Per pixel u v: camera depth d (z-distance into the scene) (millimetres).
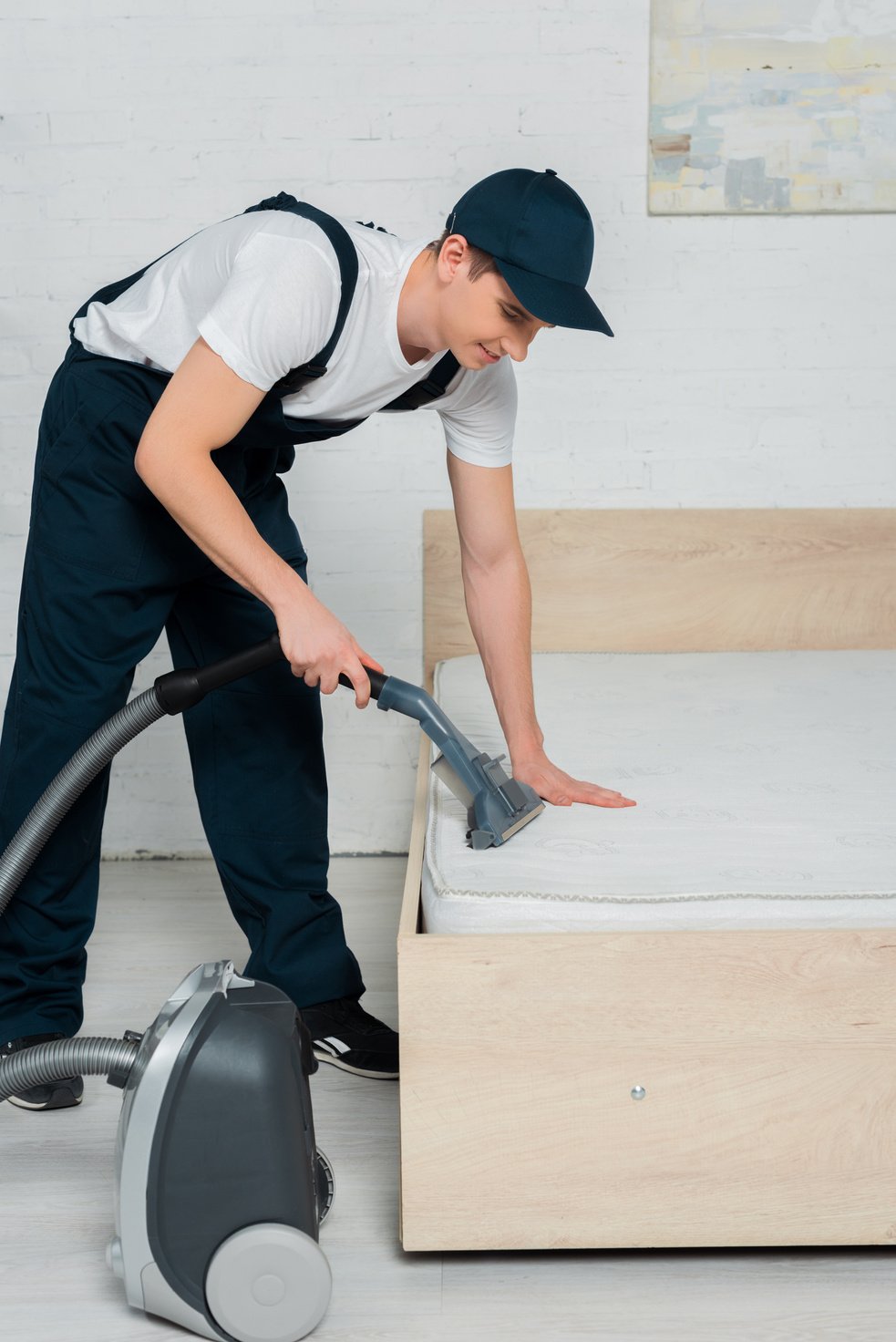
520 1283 1276
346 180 2354
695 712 1947
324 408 1421
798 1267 1292
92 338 1516
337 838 2604
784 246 2371
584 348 2412
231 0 2299
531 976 1210
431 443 2449
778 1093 1229
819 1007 1213
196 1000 1164
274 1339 1180
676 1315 1225
